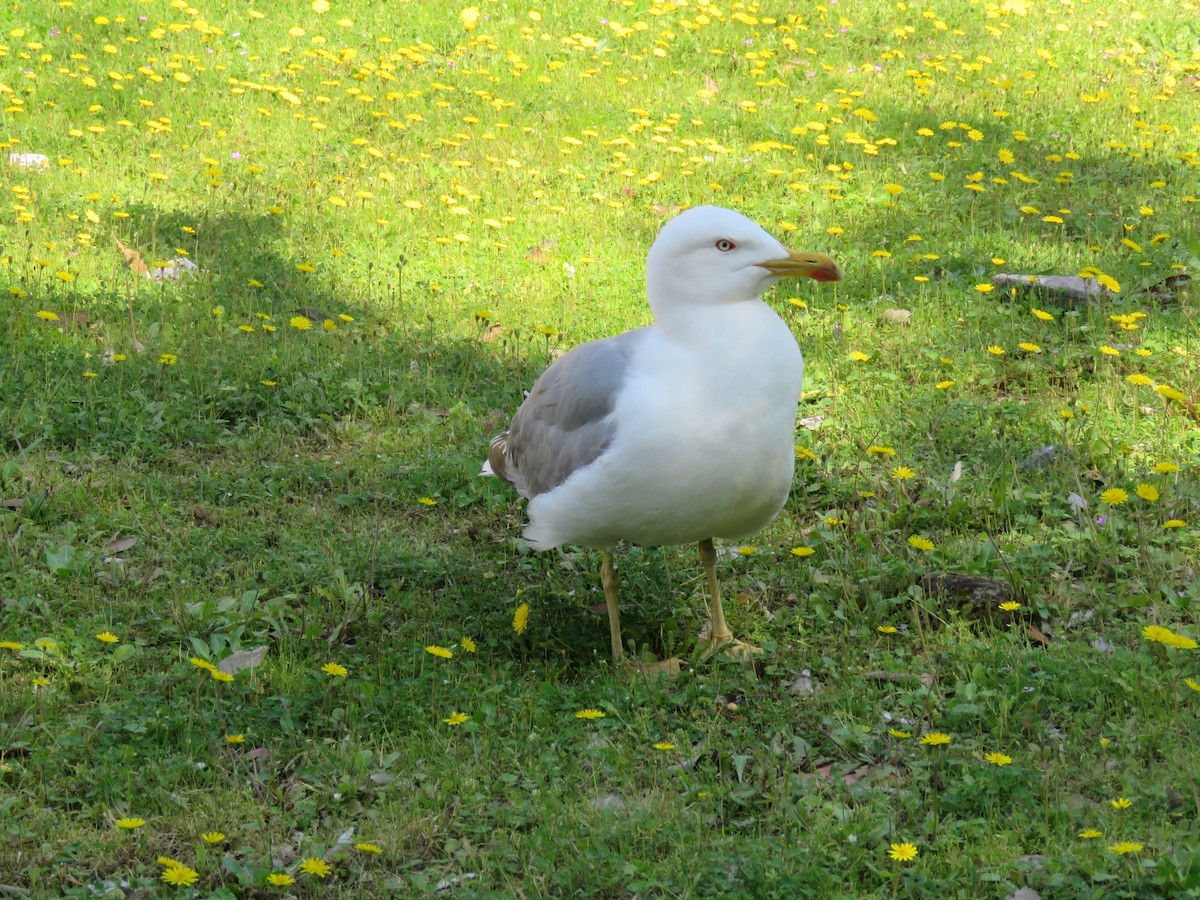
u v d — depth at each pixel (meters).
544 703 8.11
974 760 7.43
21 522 10.08
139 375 12.48
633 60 23.77
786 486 8.40
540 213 17.45
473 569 9.97
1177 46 24.73
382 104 21.52
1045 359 12.81
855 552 9.88
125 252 15.50
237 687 8.16
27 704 7.95
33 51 22.53
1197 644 7.71
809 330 13.84
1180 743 7.38
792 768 7.54
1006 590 9.10
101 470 11.05
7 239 15.65
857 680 8.26
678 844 6.75
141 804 7.18
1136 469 10.78
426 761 7.61
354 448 11.84
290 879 6.36
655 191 18.25
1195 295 14.05
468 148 19.84
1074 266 15.05
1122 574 9.40
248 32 24.30
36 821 6.98
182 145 19.67
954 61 23.97
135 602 9.11
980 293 14.27
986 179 18.42
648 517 8.20
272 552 9.95
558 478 8.45
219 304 14.46
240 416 12.27
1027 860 6.54
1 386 11.94
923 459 11.20
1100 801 7.05
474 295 15.17
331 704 8.16
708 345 7.87
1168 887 6.21
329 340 13.56
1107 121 20.83
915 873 6.45
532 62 23.59
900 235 16.47
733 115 21.27
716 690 8.27
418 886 6.56
